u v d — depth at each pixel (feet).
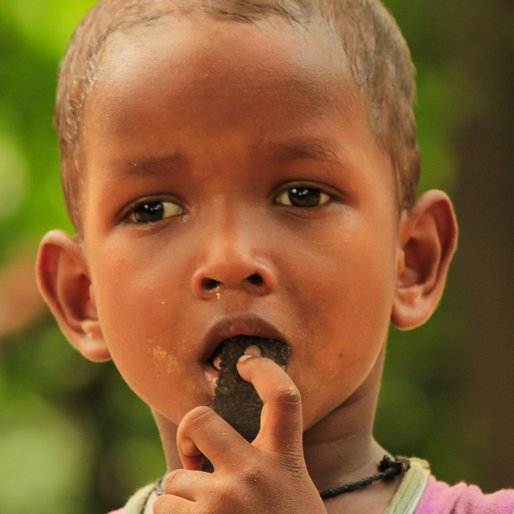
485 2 56.29
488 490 55.31
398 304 25.02
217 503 19.95
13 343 71.92
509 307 55.88
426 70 57.52
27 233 67.97
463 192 56.65
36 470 79.71
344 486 23.47
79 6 64.28
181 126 21.62
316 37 22.54
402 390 63.52
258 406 20.86
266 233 21.43
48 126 64.69
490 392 55.93
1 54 64.34
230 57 21.63
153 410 24.64
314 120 21.90
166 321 21.68
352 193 22.34
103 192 22.66
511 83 56.13
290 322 21.24
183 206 22.06
